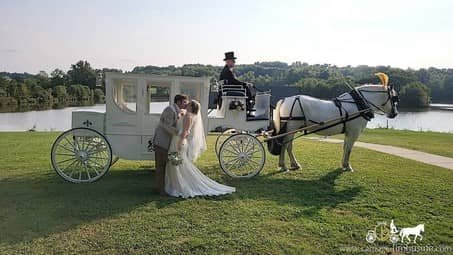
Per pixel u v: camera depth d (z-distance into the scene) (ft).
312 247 16.63
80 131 26.13
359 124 31.68
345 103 31.48
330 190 26.08
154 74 26.61
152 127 26.91
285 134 30.50
